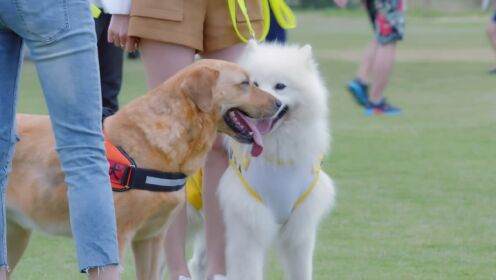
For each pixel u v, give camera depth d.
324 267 7.25
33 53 4.66
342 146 13.17
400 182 10.69
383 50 16.61
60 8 4.57
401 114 16.73
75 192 4.64
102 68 9.68
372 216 9.05
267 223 6.29
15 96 4.96
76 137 4.66
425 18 47.12
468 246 7.91
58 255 7.79
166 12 6.29
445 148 13.00
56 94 4.64
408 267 7.25
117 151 5.36
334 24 40.53
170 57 6.38
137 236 5.77
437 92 19.97
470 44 30.61
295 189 6.27
